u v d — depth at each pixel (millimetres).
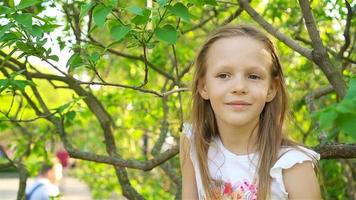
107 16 2268
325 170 4355
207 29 4781
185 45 5305
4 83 2621
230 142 2330
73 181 15258
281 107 2348
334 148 2602
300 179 2197
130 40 2504
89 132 6566
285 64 4676
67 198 12258
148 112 5039
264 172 2242
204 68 2312
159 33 2268
